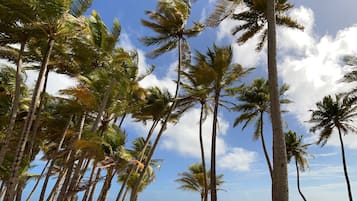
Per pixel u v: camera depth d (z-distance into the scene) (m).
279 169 9.27
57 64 17.86
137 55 20.69
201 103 24.94
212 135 22.19
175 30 21.97
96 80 18.50
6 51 16.70
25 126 12.73
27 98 21.14
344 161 31.83
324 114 33.34
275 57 10.72
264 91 30.59
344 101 30.19
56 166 26.06
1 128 20.16
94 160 17.73
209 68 22.83
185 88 24.91
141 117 25.97
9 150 19.84
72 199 21.84
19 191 22.55
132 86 20.91
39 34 14.06
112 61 17.75
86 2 13.69
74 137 19.44
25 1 12.26
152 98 24.56
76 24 13.70
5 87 19.52
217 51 23.53
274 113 9.99
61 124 23.06
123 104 19.86
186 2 22.00
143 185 29.92
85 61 17.28
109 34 17.45
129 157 19.20
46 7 12.34
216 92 23.47
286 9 16.59
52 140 25.03
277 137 9.66
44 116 21.78
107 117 20.03
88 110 19.92
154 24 21.86
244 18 16.58
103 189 21.45
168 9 21.83
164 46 22.33
